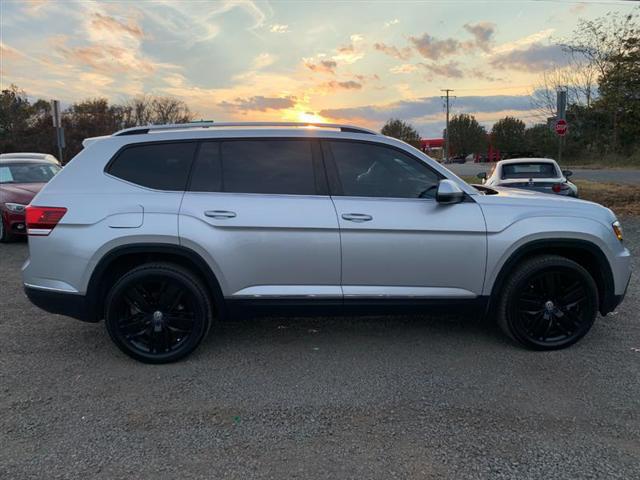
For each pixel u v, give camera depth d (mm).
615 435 3057
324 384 3752
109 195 4055
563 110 19047
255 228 4004
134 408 3430
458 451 2918
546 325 4277
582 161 42094
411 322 5043
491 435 3074
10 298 5980
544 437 3043
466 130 101375
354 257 4062
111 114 57125
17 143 50344
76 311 4059
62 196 4055
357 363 4105
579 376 3832
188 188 4109
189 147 4203
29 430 3164
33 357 4273
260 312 4145
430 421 3236
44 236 4012
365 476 2707
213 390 3676
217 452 2934
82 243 3969
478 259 4133
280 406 3443
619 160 38281
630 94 32531
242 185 4125
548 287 4250
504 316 4266
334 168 4191
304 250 4035
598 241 4223
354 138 4254
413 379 3812
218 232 4000
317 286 4098
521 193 4660
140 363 4141
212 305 4223
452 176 4277
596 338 4574
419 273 4121
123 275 4094
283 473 2740
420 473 2727
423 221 4078
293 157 4203
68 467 2801
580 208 4332
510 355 4230
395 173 4242
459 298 4188
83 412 3381
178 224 3977
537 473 2715
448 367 4012
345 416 3311
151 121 61812
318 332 4797
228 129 4262
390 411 3361
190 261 4082
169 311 4098
